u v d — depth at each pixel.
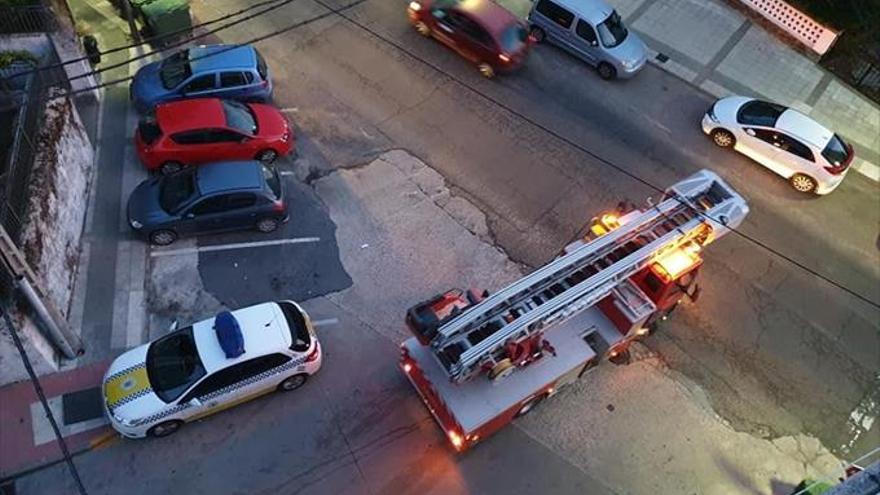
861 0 23.02
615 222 15.69
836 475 15.70
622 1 24.45
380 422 14.89
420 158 19.31
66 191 15.93
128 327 15.34
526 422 15.37
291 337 14.30
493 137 20.14
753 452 15.78
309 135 19.28
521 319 13.02
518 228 18.39
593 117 21.14
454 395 13.53
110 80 19.56
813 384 17.03
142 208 16.19
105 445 13.91
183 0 20.27
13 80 17.17
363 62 21.20
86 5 21.31
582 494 14.70
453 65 21.64
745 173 20.69
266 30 21.45
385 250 17.41
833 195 20.70
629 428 15.64
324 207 17.89
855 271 19.19
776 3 23.86
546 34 22.44
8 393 14.18
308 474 14.12
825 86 23.33
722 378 16.72
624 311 14.80
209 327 14.23
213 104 17.67
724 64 23.25
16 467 13.46
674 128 21.36
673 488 15.05
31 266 13.88
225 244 16.88
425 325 13.09
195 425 14.36
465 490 14.38
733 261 18.77
